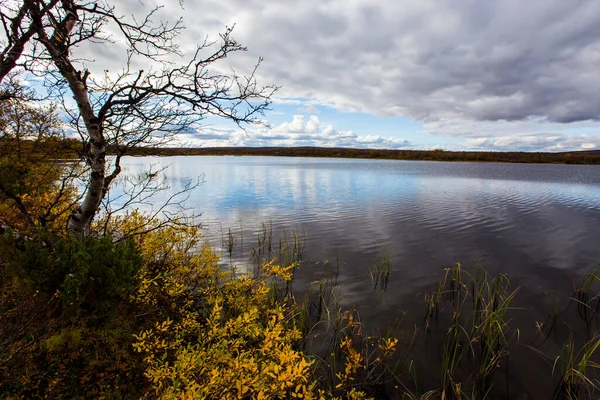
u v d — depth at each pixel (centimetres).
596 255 976
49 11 326
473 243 1095
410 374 460
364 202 1919
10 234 334
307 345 514
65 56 353
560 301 677
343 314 614
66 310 316
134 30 380
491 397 422
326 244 1074
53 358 300
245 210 1652
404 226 1331
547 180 3441
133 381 326
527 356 503
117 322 367
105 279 351
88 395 294
